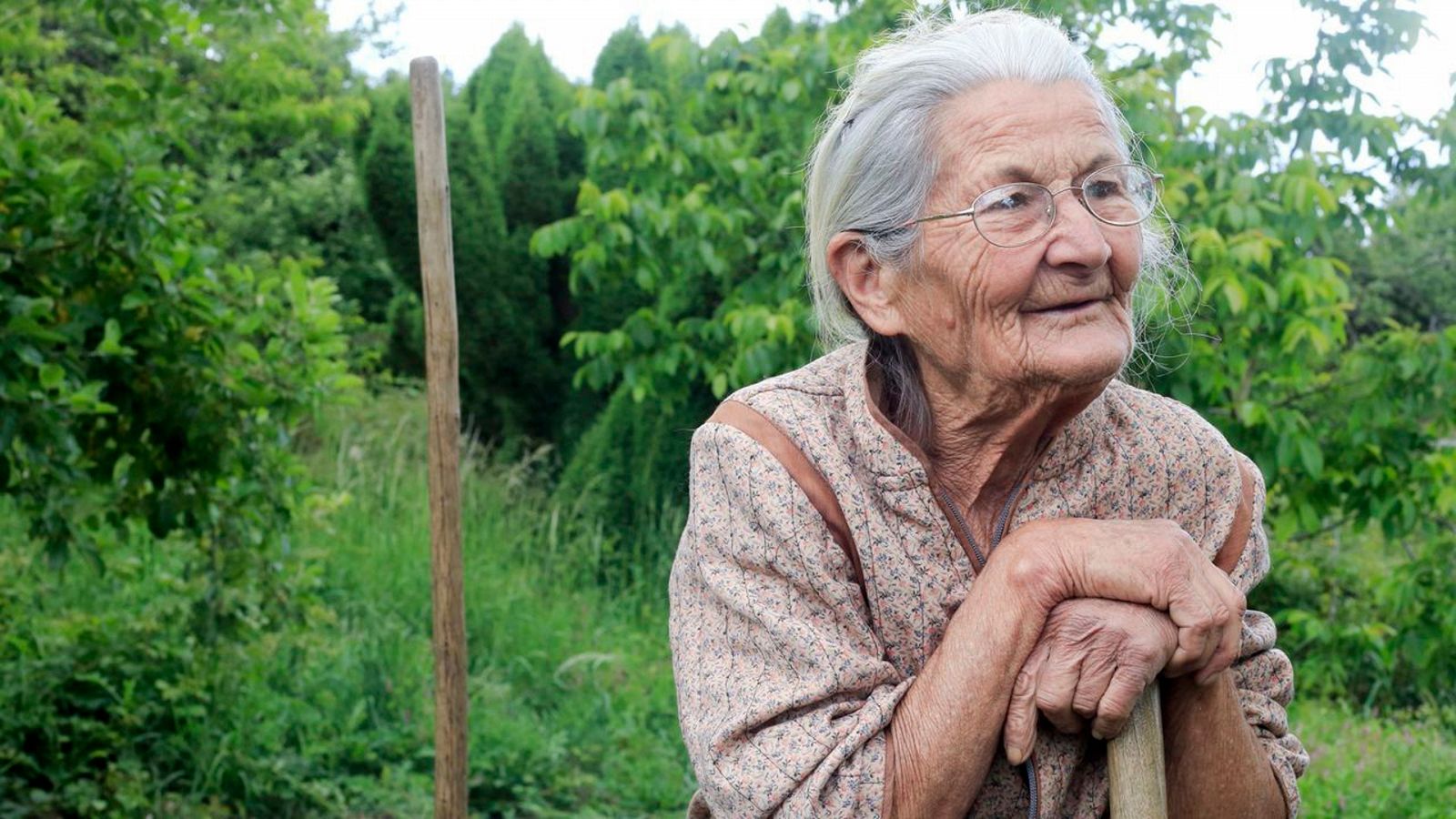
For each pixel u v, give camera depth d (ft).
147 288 13.51
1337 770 16.15
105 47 33.09
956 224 4.40
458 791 11.91
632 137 21.59
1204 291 17.19
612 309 29.71
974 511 4.78
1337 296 18.85
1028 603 4.34
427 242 11.25
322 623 19.16
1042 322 4.36
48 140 14.32
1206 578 4.39
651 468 25.98
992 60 4.49
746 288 21.50
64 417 12.29
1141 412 4.93
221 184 39.99
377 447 29.01
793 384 4.89
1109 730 4.36
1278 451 18.15
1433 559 19.04
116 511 15.15
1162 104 19.22
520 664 20.84
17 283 13.15
